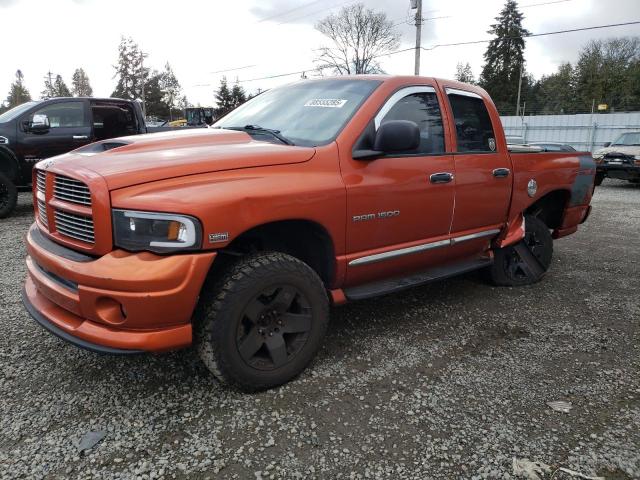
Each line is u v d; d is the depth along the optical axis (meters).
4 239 6.73
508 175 4.46
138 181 2.56
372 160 3.36
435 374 3.26
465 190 4.04
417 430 2.66
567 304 4.62
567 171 5.20
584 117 26.17
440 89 4.02
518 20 64.19
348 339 3.75
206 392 2.97
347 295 3.43
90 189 2.53
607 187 16.52
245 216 2.70
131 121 9.80
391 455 2.47
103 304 2.55
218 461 2.40
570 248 7.01
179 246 2.52
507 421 2.76
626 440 2.61
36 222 3.48
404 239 3.67
